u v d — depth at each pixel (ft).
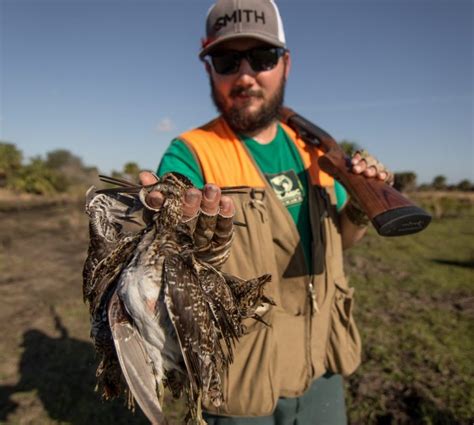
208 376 1.24
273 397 1.98
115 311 1.23
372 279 7.61
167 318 1.23
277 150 2.33
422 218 1.80
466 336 5.15
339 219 2.46
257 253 2.03
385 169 2.08
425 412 3.71
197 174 2.17
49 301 7.02
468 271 8.05
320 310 2.20
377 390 4.12
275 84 2.26
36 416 4.06
